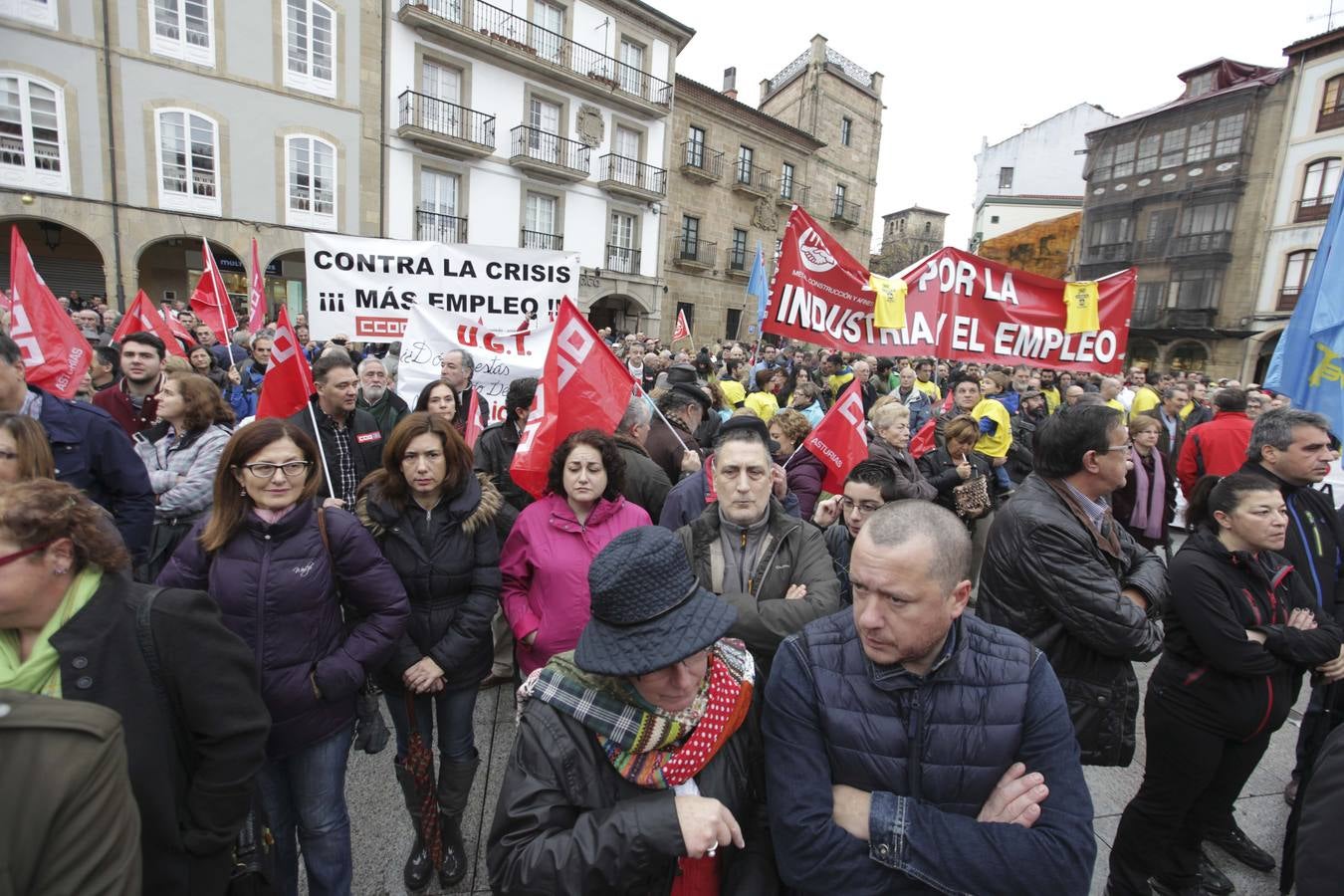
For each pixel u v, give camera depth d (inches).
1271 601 89.0
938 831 51.8
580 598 99.0
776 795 57.2
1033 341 197.3
